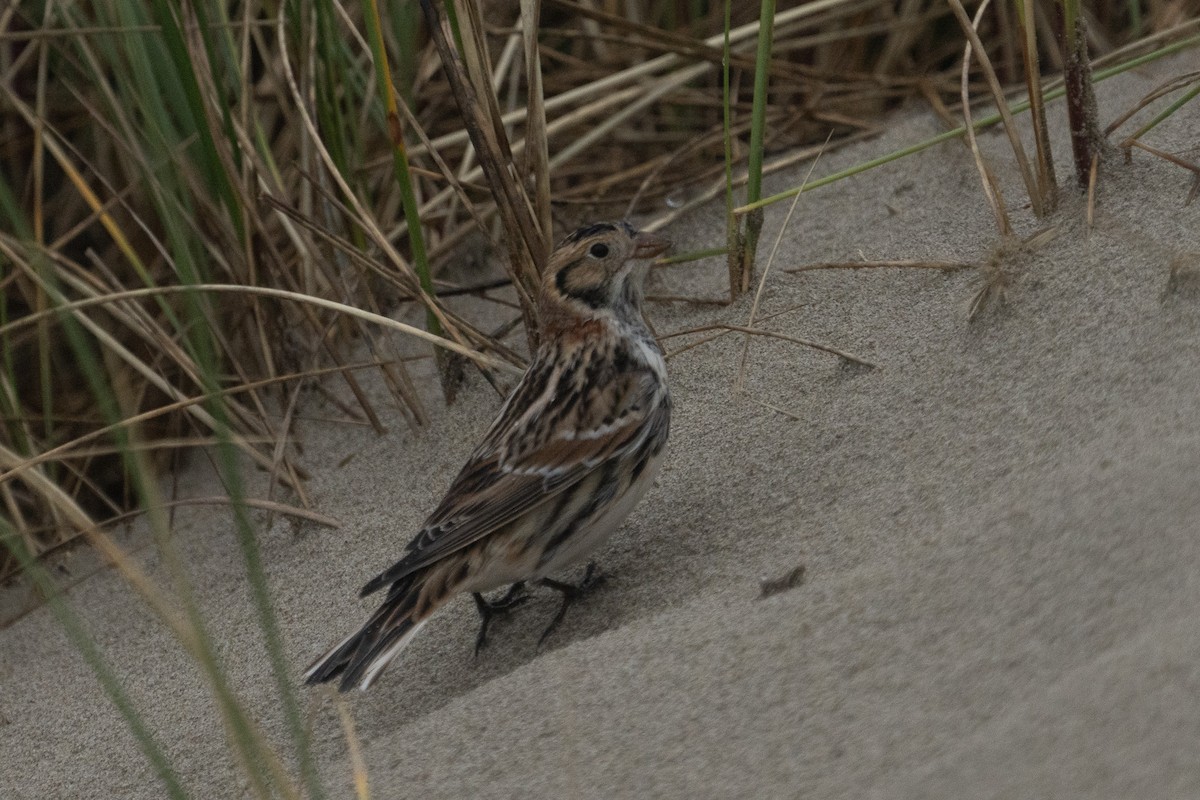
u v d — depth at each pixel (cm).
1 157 1269
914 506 743
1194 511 601
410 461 1037
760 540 784
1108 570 590
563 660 709
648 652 683
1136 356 766
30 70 1256
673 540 823
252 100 1133
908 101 1232
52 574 1070
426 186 1228
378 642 747
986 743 519
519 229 985
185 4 1093
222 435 598
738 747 586
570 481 796
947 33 1316
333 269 1098
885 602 637
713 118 1295
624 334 843
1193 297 779
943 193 1062
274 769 625
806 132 1236
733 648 655
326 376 1134
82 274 1126
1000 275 866
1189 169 891
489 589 815
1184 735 476
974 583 623
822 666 614
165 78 1077
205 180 1102
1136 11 1202
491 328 1133
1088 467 682
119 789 820
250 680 878
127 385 1153
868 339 922
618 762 608
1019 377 805
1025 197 997
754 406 912
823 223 1088
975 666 570
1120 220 877
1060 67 1235
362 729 791
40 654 991
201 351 611
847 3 1284
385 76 945
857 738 560
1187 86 969
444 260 1197
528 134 980
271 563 990
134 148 1038
